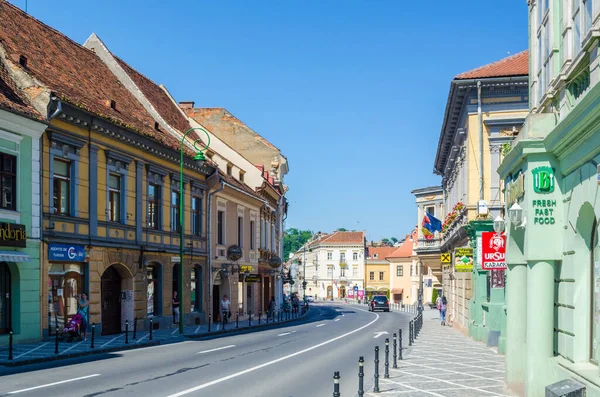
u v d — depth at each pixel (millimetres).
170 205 34312
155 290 32812
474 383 15133
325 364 18922
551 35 12445
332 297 128250
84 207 26297
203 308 38656
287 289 117125
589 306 10148
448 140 38656
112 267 29000
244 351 22500
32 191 23172
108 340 24891
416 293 96312
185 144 37406
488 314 25938
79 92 28344
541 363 11359
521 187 11922
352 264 129000
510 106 29031
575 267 10258
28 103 23547
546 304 11375
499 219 17250
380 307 71188
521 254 13656
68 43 33688
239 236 46688
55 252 24094
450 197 42562
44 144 24000
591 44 9508
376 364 13914
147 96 39469
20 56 25547
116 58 39250
